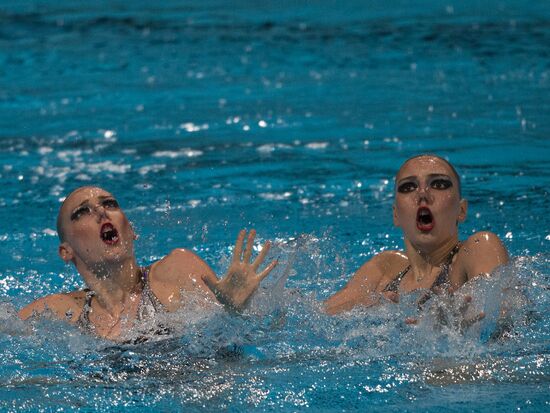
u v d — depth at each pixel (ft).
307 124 92.02
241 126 92.43
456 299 45.19
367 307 48.75
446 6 150.10
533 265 54.44
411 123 90.43
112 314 48.16
